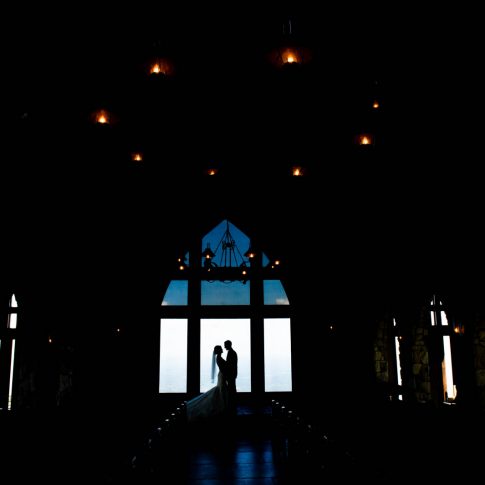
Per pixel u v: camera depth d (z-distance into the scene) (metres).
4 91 7.68
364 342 13.80
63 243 12.34
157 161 12.72
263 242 15.40
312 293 14.84
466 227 9.16
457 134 8.69
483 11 6.48
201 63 8.33
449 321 9.77
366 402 7.50
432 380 10.59
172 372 15.01
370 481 3.47
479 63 7.22
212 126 11.40
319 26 7.04
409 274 11.41
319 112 10.10
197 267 15.47
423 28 7.06
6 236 10.41
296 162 10.63
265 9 6.89
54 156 10.34
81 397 12.94
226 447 9.05
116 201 13.35
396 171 10.86
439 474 3.75
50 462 4.20
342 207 13.88
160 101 9.50
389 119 9.23
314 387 14.15
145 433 6.04
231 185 14.93
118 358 13.86
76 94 8.03
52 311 12.03
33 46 6.96
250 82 9.17
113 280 14.08
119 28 6.90
